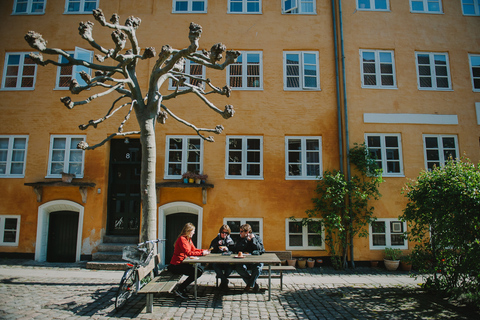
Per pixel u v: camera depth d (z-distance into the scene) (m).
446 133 10.61
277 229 9.87
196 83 10.67
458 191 5.78
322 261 9.54
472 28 11.26
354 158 9.99
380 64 10.93
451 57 11.04
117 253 9.34
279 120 10.45
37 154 10.21
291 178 10.16
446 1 11.34
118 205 10.61
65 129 10.34
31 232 9.80
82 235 9.76
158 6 10.96
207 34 10.85
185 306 5.61
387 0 11.26
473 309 5.65
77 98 10.48
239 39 10.85
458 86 10.89
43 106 10.44
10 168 10.22
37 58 5.77
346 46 10.81
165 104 10.43
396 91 10.69
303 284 7.39
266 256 6.41
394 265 9.22
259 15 10.99
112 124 10.40
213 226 9.84
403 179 10.25
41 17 10.91
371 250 9.77
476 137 10.65
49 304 5.62
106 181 10.30
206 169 10.11
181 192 9.97
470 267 5.71
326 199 9.78
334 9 11.01
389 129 10.48
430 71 10.99
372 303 5.98
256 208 9.95
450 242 5.99
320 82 10.70
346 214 9.67
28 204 9.92
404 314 5.39
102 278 7.64
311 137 10.49
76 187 10.02
